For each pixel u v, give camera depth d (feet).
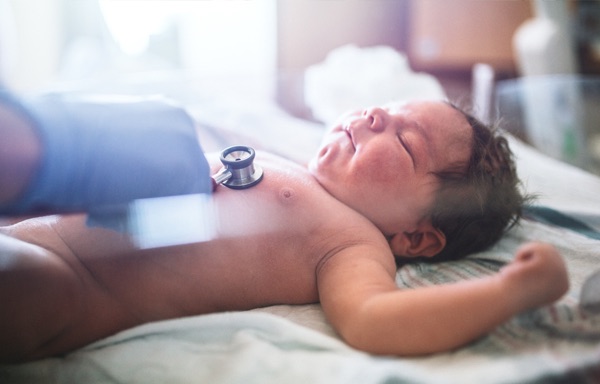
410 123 2.94
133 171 2.04
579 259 2.65
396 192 2.81
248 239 2.56
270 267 2.60
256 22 5.36
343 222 2.73
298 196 2.75
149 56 5.24
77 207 2.04
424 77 5.37
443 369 1.99
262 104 4.78
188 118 2.35
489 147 3.02
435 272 2.80
